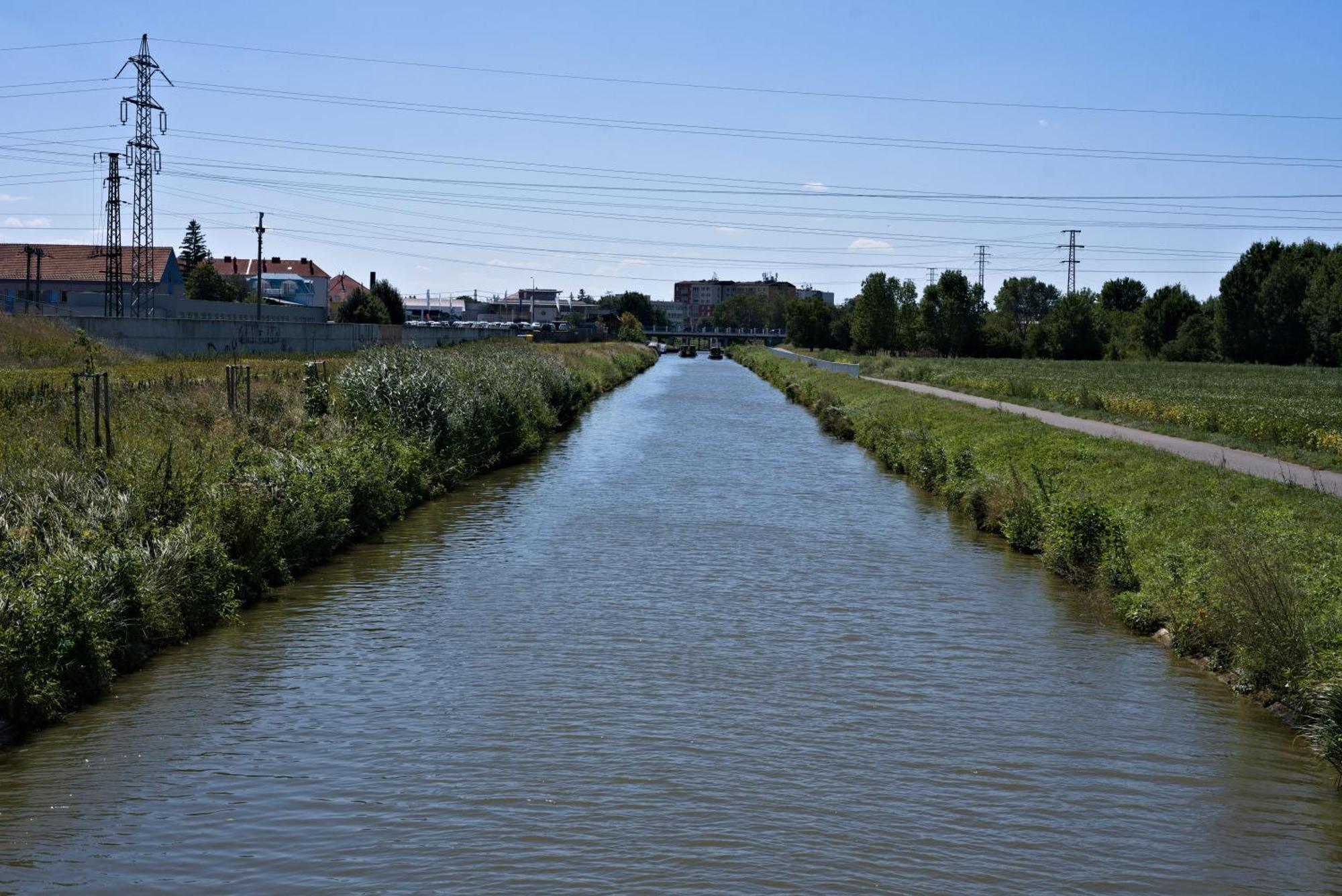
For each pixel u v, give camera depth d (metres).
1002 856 9.04
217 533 17.31
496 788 10.21
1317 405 46.50
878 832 9.41
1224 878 8.77
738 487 30.94
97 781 10.42
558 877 8.58
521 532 23.52
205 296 116.50
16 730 11.65
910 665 14.22
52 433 20.39
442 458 30.77
